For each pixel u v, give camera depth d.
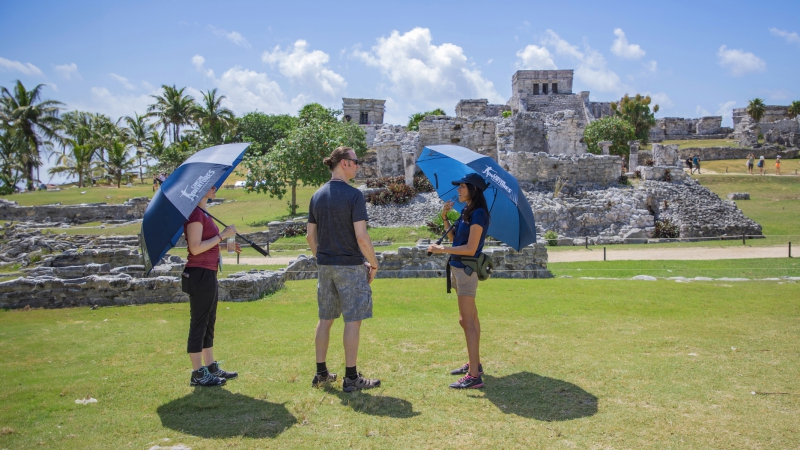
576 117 36.31
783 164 49.38
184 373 5.73
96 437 4.16
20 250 24.02
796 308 8.93
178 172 5.39
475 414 4.51
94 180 60.03
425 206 27.45
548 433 4.12
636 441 3.96
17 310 9.93
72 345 6.96
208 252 5.43
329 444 3.98
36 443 4.05
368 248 5.05
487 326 7.71
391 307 9.41
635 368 5.66
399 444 3.97
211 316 5.51
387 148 33.69
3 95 56.50
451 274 5.54
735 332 7.24
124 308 9.88
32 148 55.72
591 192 27.42
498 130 33.00
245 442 4.02
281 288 11.88
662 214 26.22
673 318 8.24
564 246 22.73
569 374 5.51
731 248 20.06
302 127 31.27
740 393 4.91
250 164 31.27
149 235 5.11
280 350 6.53
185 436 4.15
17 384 5.40
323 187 5.22
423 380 5.38
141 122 70.06
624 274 14.78
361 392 5.04
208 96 61.34
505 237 6.04
